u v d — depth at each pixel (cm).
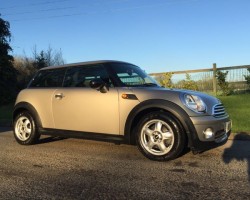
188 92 614
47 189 488
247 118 1015
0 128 1132
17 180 531
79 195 463
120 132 643
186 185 492
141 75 716
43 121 749
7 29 2453
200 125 584
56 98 724
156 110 618
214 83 1717
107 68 684
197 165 589
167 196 452
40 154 698
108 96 653
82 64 723
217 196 448
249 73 1675
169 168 575
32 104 763
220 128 609
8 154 702
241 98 1498
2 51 2406
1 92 2238
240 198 439
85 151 714
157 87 674
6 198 457
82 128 688
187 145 607
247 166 580
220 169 565
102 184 505
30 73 3431
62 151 719
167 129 602
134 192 469
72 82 722
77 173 562
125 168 582
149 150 618
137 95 626
